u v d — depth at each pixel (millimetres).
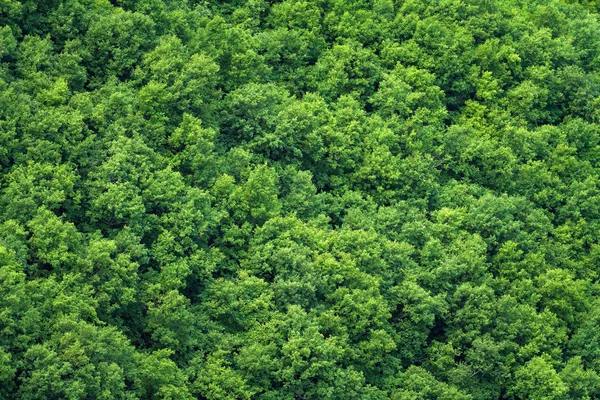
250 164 149375
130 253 131000
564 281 150875
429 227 153250
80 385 115438
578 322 152250
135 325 131625
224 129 154875
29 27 150375
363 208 154250
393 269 146875
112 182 136625
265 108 155000
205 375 127875
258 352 129750
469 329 144750
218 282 136750
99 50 150875
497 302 145750
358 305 137500
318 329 133750
